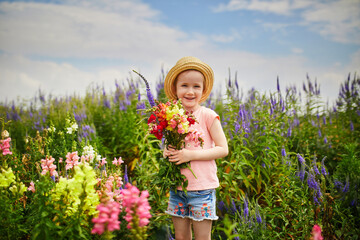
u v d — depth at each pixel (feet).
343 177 12.71
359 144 17.02
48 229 7.14
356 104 21.84
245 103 16.87
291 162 13.02
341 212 10.73
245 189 13.67
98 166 10.41
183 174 8.60
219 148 9.00
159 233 9.82
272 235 10.46
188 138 8.55
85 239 7.43
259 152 13.75
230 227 5.74
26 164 10.73
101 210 6.14
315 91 19.47
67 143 13.70
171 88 9.72
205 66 9.34
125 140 17.70
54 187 8.19
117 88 22.22
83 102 24.06
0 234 7.61
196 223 8.70
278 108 15.51
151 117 8.57
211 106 18.99
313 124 18.45
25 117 23.86
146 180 12.84
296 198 11.23
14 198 8.29
